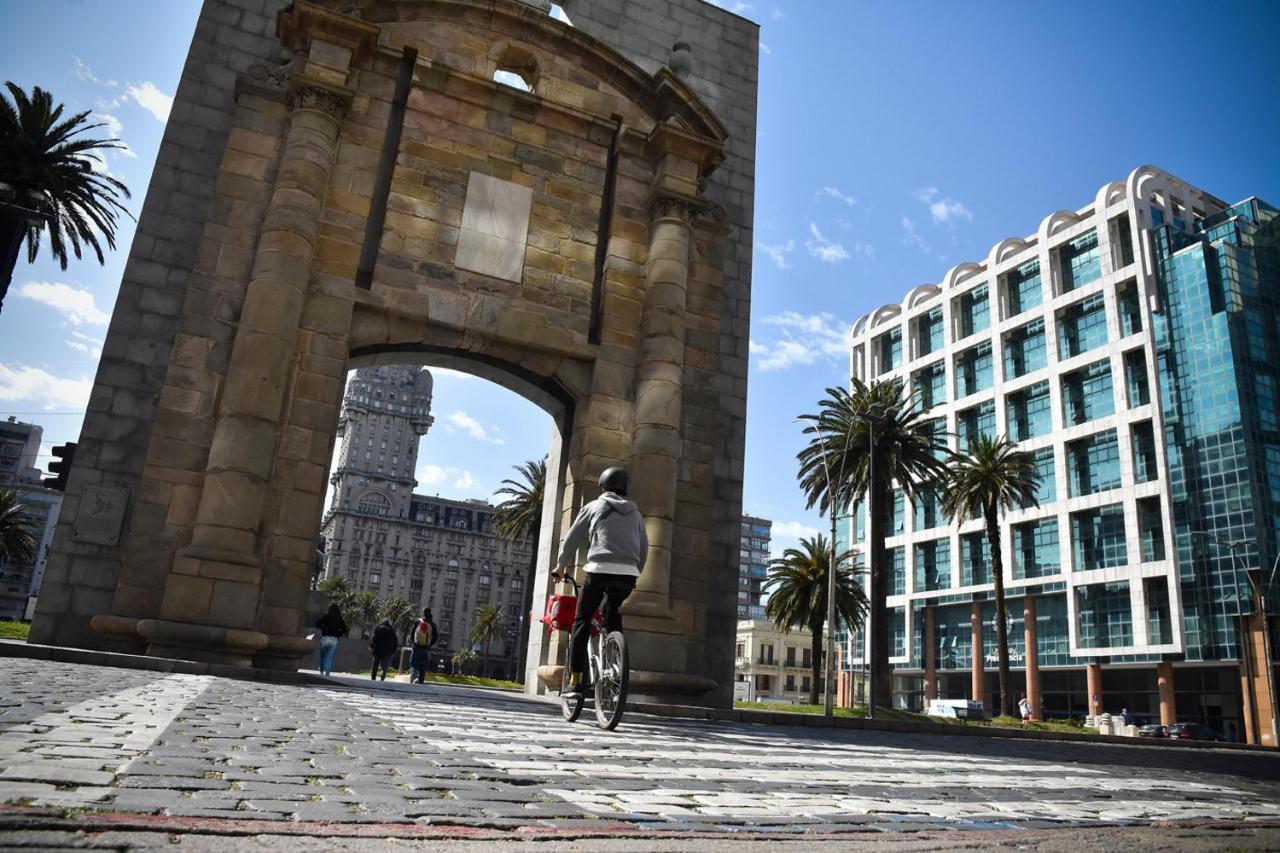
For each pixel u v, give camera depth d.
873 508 39.97
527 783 3.57
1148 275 64.25
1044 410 70.62
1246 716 54.88
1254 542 55.81
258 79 16.61
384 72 17.61
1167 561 59.12
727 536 19.06
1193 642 58.19
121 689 7.02
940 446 42.31
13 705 4.68
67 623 13.85
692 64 21.22
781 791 4.08
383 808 2.66
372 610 147.12
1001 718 45.91
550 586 17.75
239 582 13.73
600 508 7.68
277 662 14.33
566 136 19.05
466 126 18.12
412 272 16.94
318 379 15.61
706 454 18.95
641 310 18.66
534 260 18.08
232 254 15.70
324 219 16.39
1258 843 3.23
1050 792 5.09
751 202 21.42
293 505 14.97
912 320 85.56
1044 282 71.62
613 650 7.29
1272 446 58.59
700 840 2.56
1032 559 68.94
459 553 172.62
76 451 14.52
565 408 19.09
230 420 14.34
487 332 17.19
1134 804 4.72
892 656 80.50
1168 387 62.62
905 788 4.70
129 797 2.42
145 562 14.12
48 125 31.70
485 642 144.38
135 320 15.29
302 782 3.05
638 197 19.25
